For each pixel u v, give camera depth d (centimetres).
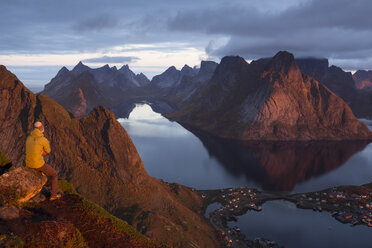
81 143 10969
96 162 10494
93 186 9631
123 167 10294
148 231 7456
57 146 10888
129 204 8975
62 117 11550
